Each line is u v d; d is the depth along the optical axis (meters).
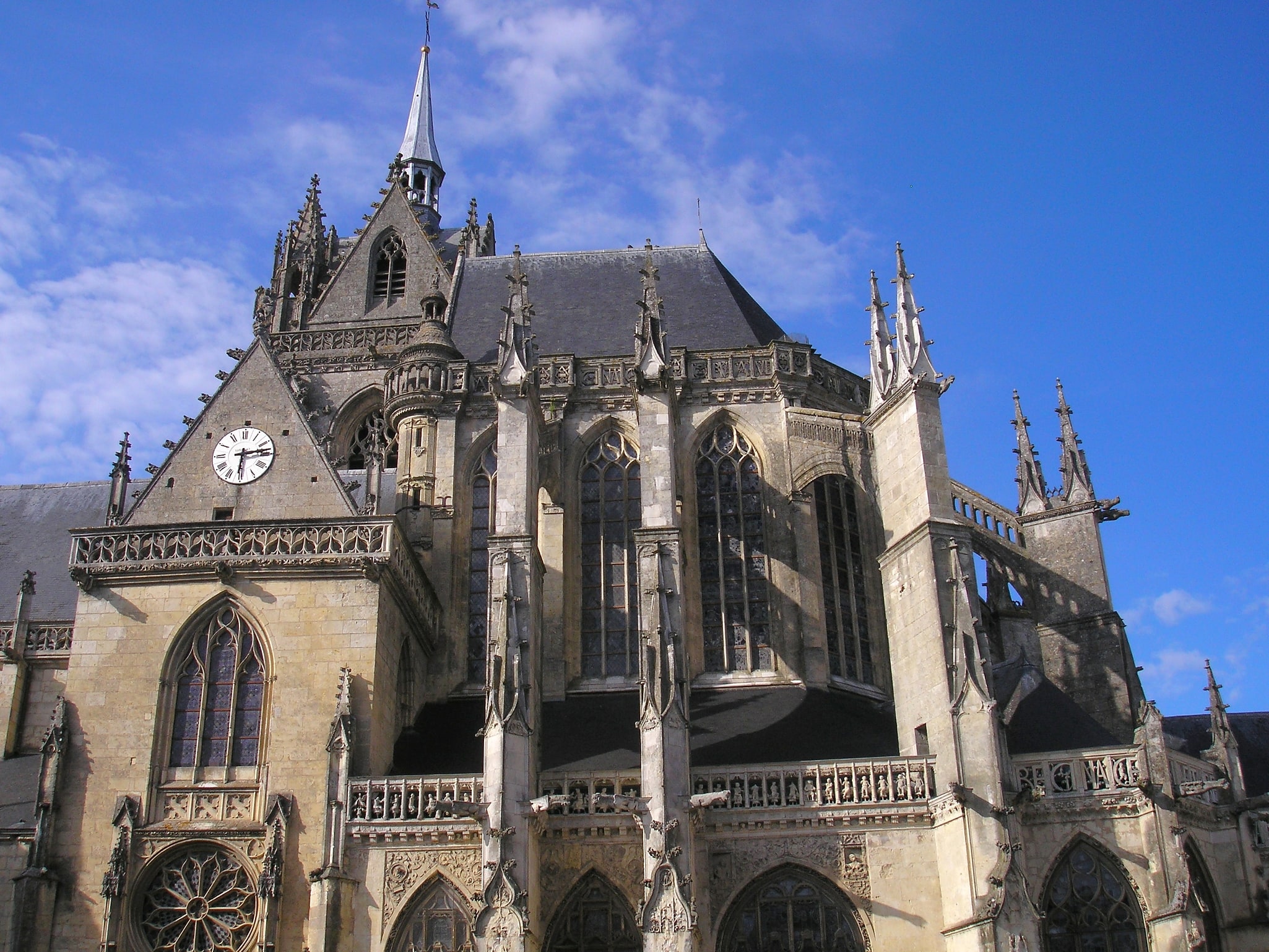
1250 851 50.47
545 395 65.56
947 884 47.94
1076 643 62.16
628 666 61.06
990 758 47.69
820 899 49.00
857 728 56.62
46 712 59.31
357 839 48.56
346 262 89.94
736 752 53.59
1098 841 48.03
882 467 56.97
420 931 47.66
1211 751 52.88
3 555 66.25
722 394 66.00
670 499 53.62
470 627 62.34
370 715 50.94
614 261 78.81
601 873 49.28
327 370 81.38
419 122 114.31
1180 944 45.12
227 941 48.28
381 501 63.81
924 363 55.50
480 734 49.19
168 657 52.31
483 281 78.75
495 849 46.41
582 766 52.12
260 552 53.25
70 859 49.41
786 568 62.16
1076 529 63.69
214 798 50.22
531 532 52.66
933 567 51.72
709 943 48.19
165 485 56.03
